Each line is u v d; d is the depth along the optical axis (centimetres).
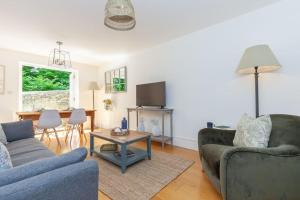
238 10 241
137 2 215
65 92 521
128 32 307
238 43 259
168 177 203
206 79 297
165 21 268
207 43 294
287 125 150
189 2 218
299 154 130
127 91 459
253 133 156
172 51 348
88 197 97
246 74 252
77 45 371
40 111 370
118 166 235
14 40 340
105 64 537
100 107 561
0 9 226
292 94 214
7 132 229
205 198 162
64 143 363
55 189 82
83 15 244
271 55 189
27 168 84
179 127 338
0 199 67
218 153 162
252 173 125
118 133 260
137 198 162
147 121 406
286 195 127
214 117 287
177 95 341
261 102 237
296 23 212
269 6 230
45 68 475
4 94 396
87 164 98
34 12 235
